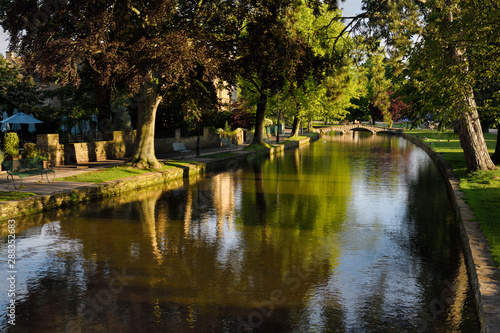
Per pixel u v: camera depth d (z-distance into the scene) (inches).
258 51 962.1
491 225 438.9
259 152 1523.1
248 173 1076.5
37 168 724.0
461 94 497.7
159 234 501.7
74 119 1382.9
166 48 761.6
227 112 1929.1
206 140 1621.6
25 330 274.4
